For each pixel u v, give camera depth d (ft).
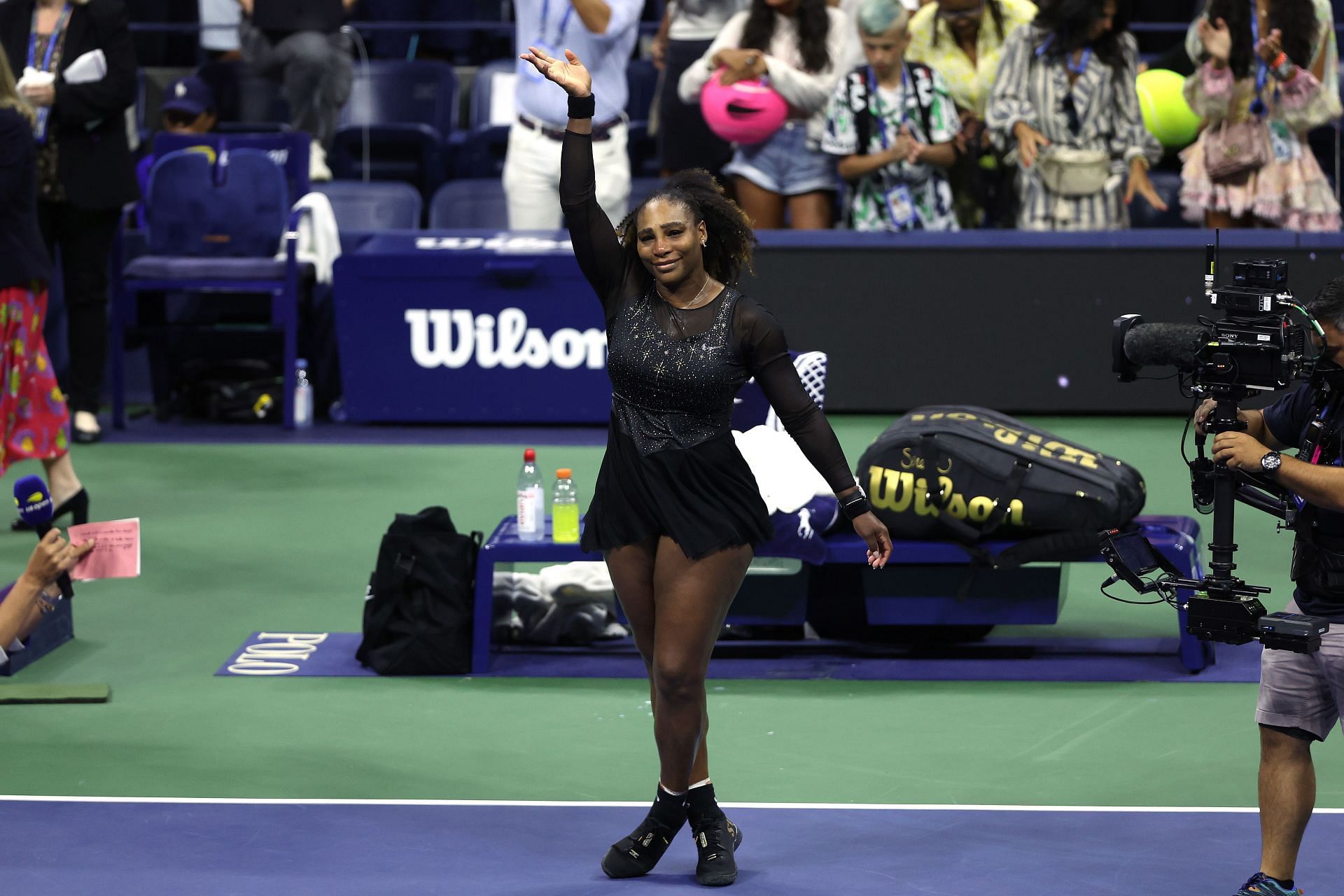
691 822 55.42
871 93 128.47
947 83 133.90
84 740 68.33
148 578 93.09
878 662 78.79
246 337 141.90
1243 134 130.72
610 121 129.59
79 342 127.95
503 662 79.20
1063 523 75.66
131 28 157.79
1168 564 49.49
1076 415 135.44
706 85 130.31
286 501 110.32
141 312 139.64
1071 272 132.67
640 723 70.64
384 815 60.23
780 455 77.46
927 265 132.87
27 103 95.91
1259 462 46.21
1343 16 147.33
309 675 77.10
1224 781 63.26
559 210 137.80
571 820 59.88
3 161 90.74
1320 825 58.23
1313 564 47.91
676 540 51.83
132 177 123.85
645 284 53.62
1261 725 49.90
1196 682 75.61
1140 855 56.03
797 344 134.51
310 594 90.22
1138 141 129.49
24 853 56.54
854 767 65.16
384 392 135.13
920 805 61.05
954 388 134.41
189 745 67.82
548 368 133.90
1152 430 129.39
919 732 69.21
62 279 139.85
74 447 128.16
